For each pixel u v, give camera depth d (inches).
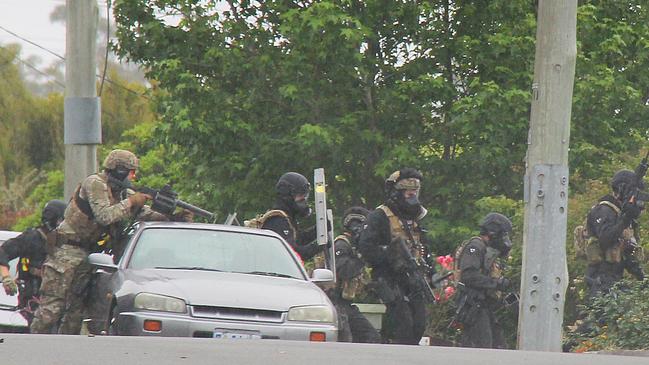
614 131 3230.8
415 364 1250.6
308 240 2172.7
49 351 1280.8
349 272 2108.8
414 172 2059.5
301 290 1754.4
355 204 3253.0
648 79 3316.9
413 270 2055.9
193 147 3221.0
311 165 3196.4
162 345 1363.2
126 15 3294.8
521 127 3117.6
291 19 3063.5
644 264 2461.9
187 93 3201.3
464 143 3243.1
